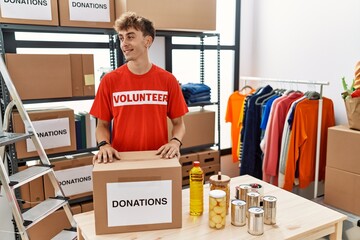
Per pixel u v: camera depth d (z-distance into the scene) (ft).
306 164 9.39
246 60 13.29
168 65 11.64
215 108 13.07
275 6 12.05
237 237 4.30
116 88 5.66
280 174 9.28
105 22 8.65
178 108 6.01
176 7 9.23
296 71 11.51
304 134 8.97
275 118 9.23
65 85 8.17
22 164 8.16
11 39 8.73
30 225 6.43
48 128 8.11
